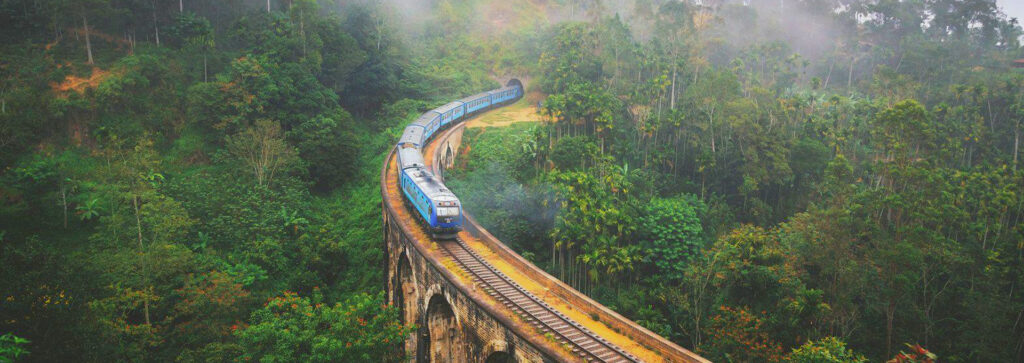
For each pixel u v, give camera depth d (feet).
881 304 150.61
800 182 221.46
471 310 95.04
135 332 103.14
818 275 160.15
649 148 233.55
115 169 143.33
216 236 156.15
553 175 180.45
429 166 174.60
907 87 286.66
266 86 210.59
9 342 63.93
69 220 159.53
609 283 166.71
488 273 110.32
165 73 214.48
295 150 197.88
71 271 83.10
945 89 312.71
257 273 147.33
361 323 86.99
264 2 300.81
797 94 260.62
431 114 230.07
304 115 217.97
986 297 158.71
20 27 220.43
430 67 330.34
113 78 197.06
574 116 225.35
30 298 70.85
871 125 243.60
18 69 197.06
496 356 91.86
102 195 166.20
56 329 73.46
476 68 348.38
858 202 179.52
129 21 230.48
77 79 203.51
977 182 202.08
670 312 153.48
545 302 100.94
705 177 222.89
